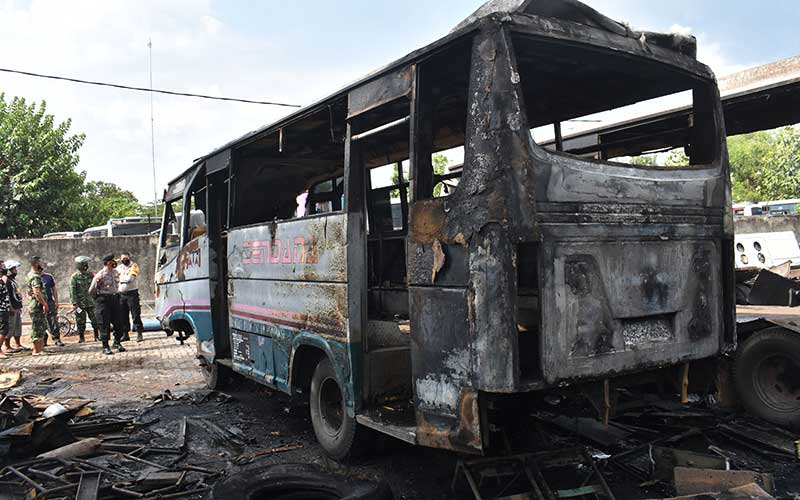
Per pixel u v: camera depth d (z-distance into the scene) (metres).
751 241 9.69
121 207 35.47
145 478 4.63
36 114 22.95
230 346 7.23
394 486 4.50
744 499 3.25
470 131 3.56
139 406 7.46
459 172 5.94
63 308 16.12
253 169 7.01
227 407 7.25
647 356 3.90
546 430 5.23
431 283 3.78
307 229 5.18
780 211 22.91
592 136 6.50
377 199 6.91
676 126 5.68
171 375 9.55
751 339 5.49
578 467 4.56
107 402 7.71
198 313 7.77
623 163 3.91
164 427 6.43
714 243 4.44
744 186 37.91
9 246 16.98
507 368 3.32
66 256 17.34
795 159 25.83
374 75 4.28
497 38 3.45
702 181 4.39
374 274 6.89
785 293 6.81
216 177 7.39
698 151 4.72
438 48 3.75
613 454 4.79
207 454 5.53
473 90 3.55
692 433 5.12
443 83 4.20
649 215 3.98
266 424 6.47
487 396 3.50
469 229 3.50
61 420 5.96
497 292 3.36
